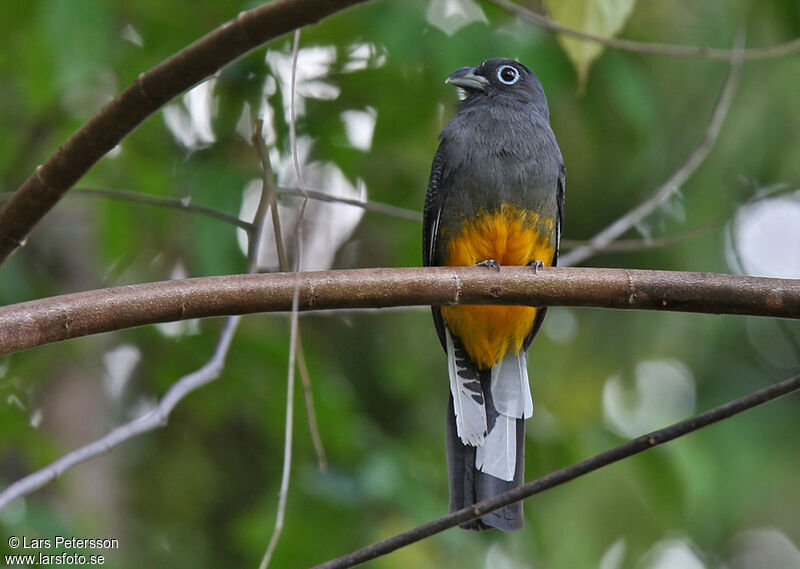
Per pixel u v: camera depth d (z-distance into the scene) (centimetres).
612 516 1312
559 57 1157
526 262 1032
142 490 1365
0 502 627
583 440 1305
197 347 1225
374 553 572
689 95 1337
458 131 1047
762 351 1552
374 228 1352
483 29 1155
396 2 1145
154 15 1130
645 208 971
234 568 1355
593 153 1370
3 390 1229
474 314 974
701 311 678
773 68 1316
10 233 644
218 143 1192
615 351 1420
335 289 652
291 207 1226
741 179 1366
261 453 1386
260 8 589
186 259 1245
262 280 643
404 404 1423
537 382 1396
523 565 1322
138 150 1188
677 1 1288
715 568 1616
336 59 1173
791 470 1496
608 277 681
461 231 1023
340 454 1181
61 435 1270
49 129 1188
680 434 577
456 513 577
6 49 1102
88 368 1303
